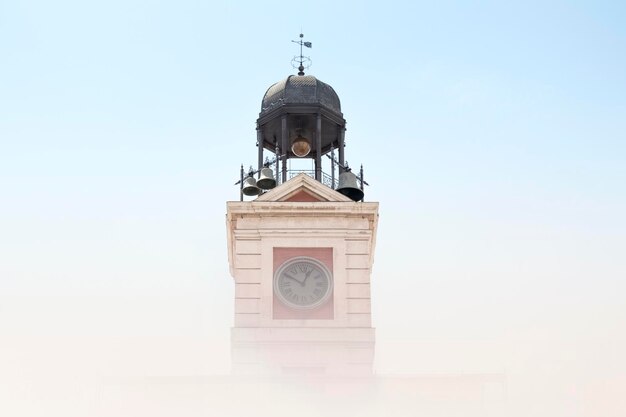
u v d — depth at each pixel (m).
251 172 57.97
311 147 61.00
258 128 59.91
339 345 54.41
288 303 55.22
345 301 55.19
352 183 57.38
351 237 56.16
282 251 55.97
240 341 54.25
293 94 59.19
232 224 56.34
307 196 56.81
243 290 55.25
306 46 61.34
